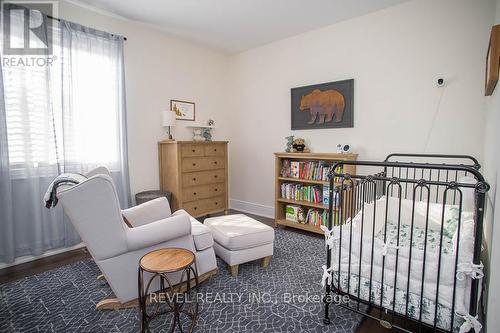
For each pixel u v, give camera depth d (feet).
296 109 12.08
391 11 9.40
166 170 11.52
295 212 11.59
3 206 7.71
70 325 5.50
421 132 9.02
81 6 9.21
